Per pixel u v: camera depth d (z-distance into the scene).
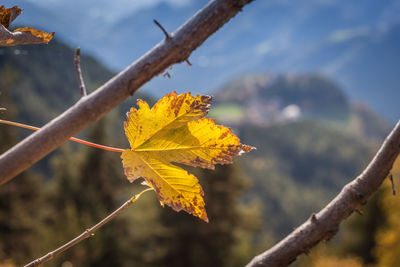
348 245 23.05
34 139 0.41
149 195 22.11
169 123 0.60
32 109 27.56
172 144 0.60
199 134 0.61
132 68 0.46
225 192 21.06
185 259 21.20
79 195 21.20
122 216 21.33
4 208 19.55
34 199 21.55
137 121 0.60
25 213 19.86
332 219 0.70
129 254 19.22
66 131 0.43
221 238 21.20
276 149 124.69
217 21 0.48
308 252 0.70
